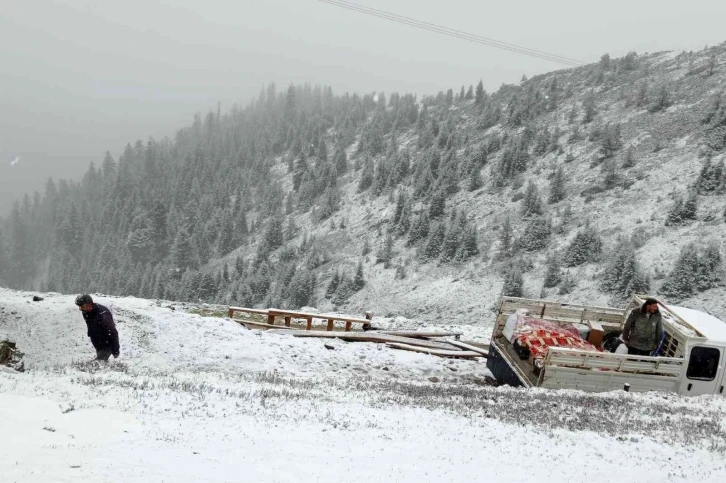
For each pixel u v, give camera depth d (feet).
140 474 15.34
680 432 27.09
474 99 350.02
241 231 321.73
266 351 46.01
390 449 20.94
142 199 417.90
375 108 467.52
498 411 29.07
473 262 172.86
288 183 364.79
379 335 54.95
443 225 191.52
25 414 18.89
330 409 26.00
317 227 271.69
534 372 41.50
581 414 29.43
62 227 443.32
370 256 212.23
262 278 232.32
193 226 363.76
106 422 19.77
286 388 31.40
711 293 114.62
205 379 32.27
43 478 13.92
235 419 22.36
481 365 51.67
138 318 47.34
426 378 46.96
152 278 293.84
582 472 20.75
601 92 240.53
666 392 39.96
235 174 402.52
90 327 34.06
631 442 24.81
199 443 18.93
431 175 239.09
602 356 39.58
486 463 20.63
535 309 48.60
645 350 41.34
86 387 24.57
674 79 217.97
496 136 246.47
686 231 134.72
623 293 124.47
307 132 408.26
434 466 19.67
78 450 16.43
